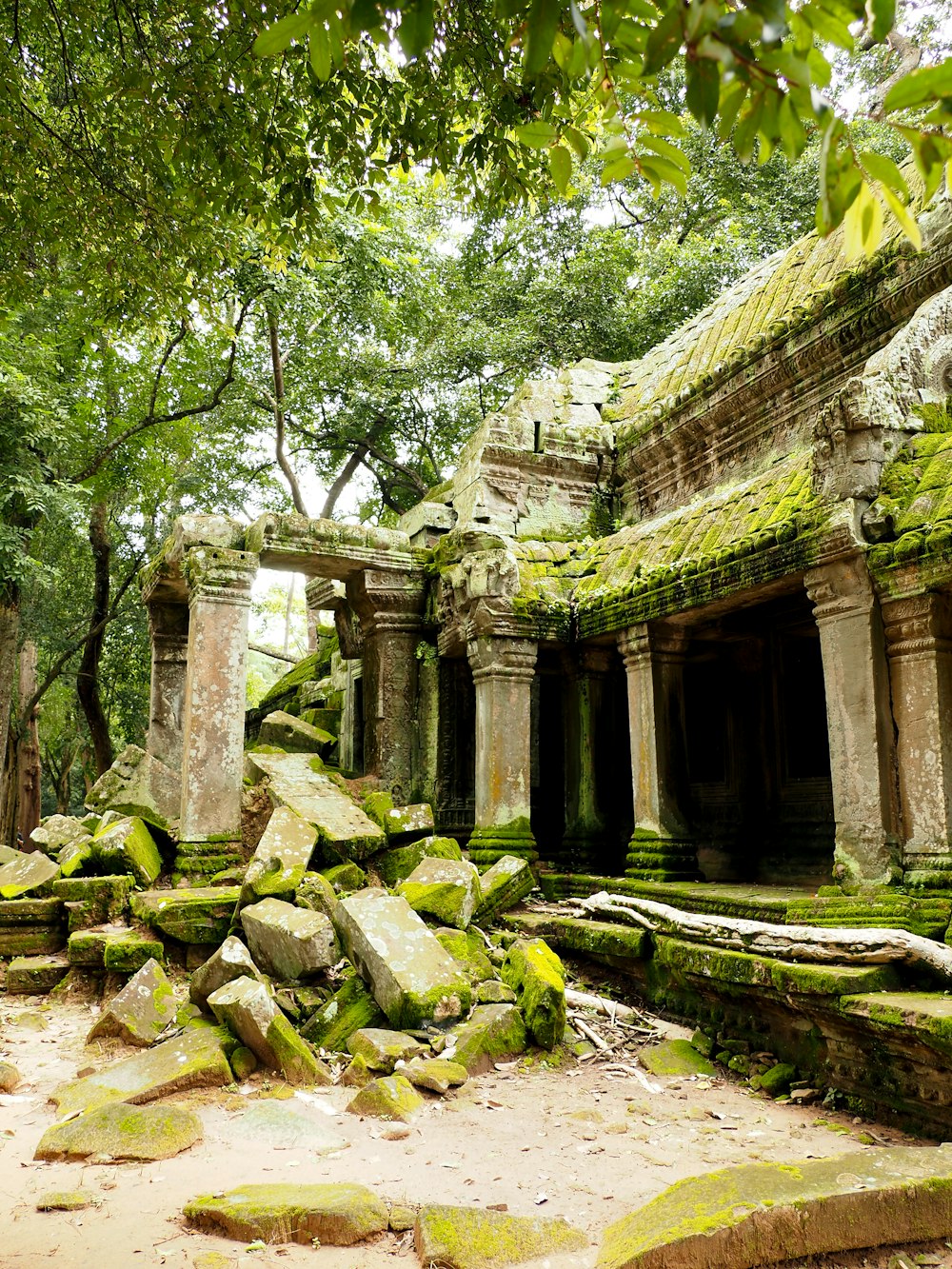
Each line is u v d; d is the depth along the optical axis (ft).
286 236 19.58
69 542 60.23
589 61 5.50
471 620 30.35
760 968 17.80
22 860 29.45
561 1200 12.10
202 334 54.80
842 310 25.90
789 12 5.08
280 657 70.90
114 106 19.15
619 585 28.30
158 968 21.50
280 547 32.01
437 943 20.63
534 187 16.90
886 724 18.84
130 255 21.18
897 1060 15.02
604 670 31.42
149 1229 11.24
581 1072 18.49
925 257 23.36
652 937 22.21
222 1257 10.41
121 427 57.98
